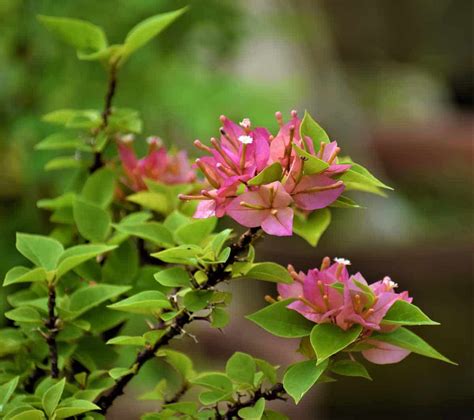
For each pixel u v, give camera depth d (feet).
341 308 3.47
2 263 5.57
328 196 3.48
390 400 8.57
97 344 3.86
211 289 3.55
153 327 3.69
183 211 4.08
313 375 3.47
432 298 8.32
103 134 4.16
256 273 3.55
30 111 6.63
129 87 7.06
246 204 3.46
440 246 8.36
